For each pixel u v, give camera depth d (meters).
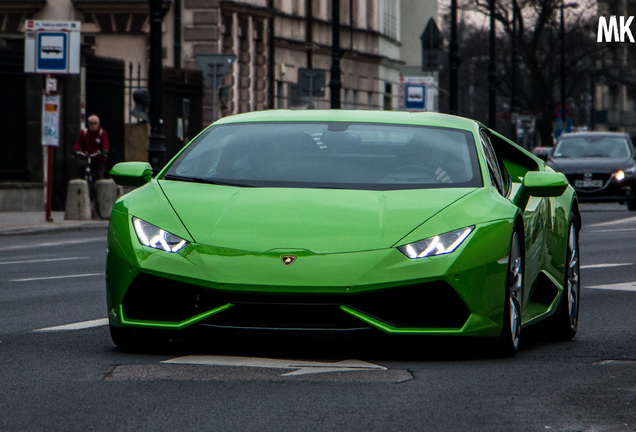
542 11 118.25
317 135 14.32
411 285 11.94
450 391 10.91
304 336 11.95
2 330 15.17
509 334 12.74
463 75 174.12
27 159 48.88
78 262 27.41
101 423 9.51
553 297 14.84
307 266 11.91
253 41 76.06
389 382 11.28
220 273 11.98
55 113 41.19
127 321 12.36
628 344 14.65
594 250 29.53
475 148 14.17
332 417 9.74
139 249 12.36
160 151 44.00
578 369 12.33
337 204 12.64
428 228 12.32
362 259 11.95
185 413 9.86
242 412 9.90
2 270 25.28
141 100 51.91
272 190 13.04
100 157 45.34
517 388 11.14
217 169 13.74
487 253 12.32
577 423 9.65
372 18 99.06
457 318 12.15
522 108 128.50
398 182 13.40
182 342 13.78
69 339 14.26
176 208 12.72
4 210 48.25
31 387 11.00
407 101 60.75
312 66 87.00
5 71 47.62
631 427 9.52
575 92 157.25
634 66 189.75
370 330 11.91
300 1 85.12
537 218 14.46
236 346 13.48
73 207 43.62
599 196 48.00
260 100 77.44
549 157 50.16
